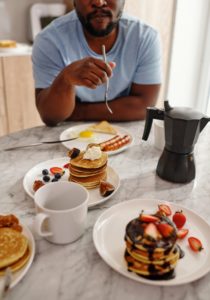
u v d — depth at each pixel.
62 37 1.52
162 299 0.58
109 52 1.55
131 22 1.58
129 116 1.44
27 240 0.67
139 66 1.58
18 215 0.79
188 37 2.57
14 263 0.61
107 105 1.43
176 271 0.62
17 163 1.04
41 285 0.60
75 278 0.62
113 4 1.42
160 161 0.98
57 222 0.66
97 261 0.66
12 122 2.69
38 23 2.75
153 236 0.59
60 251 0.68
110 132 1.27
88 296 0.58
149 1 2.41
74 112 1.43
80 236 0.72
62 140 1.19
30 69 2.58
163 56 2.65
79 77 1.19
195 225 0.75
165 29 2.56
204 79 2.63
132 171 1.01
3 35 2.86
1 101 2.56
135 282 0.61
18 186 0.91
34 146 1.16
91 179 0.89
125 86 1.63
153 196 0.89
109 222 0.76
